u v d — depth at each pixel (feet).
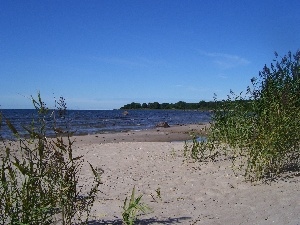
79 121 131.85
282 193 14.83
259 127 18.37
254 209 13.10
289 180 16.66
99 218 12.70
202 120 156.76
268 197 14.51
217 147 24.53
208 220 12.25
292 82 22.76
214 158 23.52
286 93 19.72
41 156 9.21
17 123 91.97
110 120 151.53
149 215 13.21
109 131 77.05
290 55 23.48
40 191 9.19
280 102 19.12
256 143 17.60
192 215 12.98
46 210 9.14
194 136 25.05
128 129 85.81
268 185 16.30
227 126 25.12
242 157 22.27
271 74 22.44
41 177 9.28
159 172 21.75
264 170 18.17
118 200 15.56
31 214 8.84
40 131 9.22
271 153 17.03
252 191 15.74
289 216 11.98
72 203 9.86
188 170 21.45
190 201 15.06
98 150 34.53
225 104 25.77
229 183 17.51
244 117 23.57
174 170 21.94
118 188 18.13
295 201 13.58
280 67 23.02
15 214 8.79
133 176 21.09
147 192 17.08
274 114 18.34
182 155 27.25
